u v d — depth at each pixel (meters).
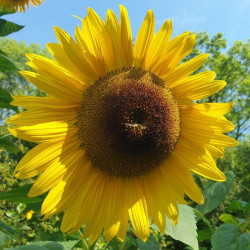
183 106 0.29
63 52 0.26
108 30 0.26
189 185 0.28
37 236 0.39
